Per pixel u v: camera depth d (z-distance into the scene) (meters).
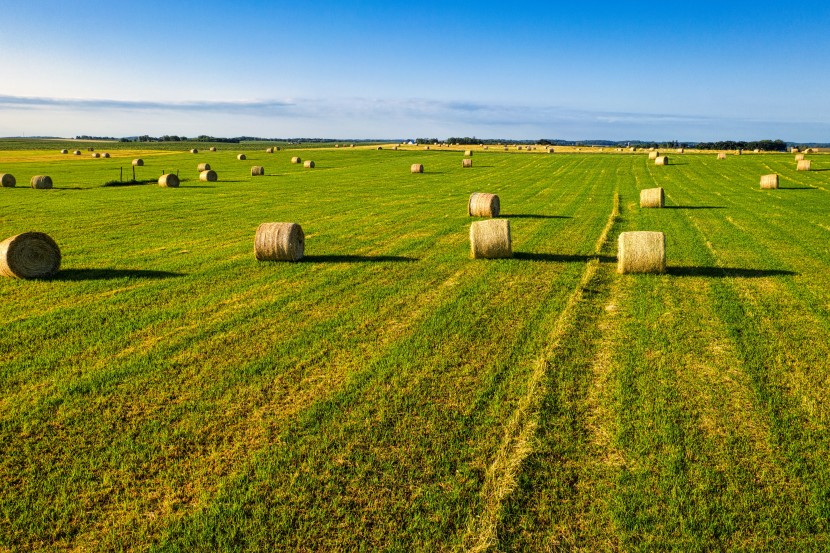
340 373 9.59
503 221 18.78
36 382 9.30
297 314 12.88
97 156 97.69
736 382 9.11
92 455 7.25
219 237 23.58
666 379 9.21
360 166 78.19
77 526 6.05
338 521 6.10
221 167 75.19
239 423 8.00
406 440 7.51
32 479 6.78
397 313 12.86
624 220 27.81
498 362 9.94
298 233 18.94
